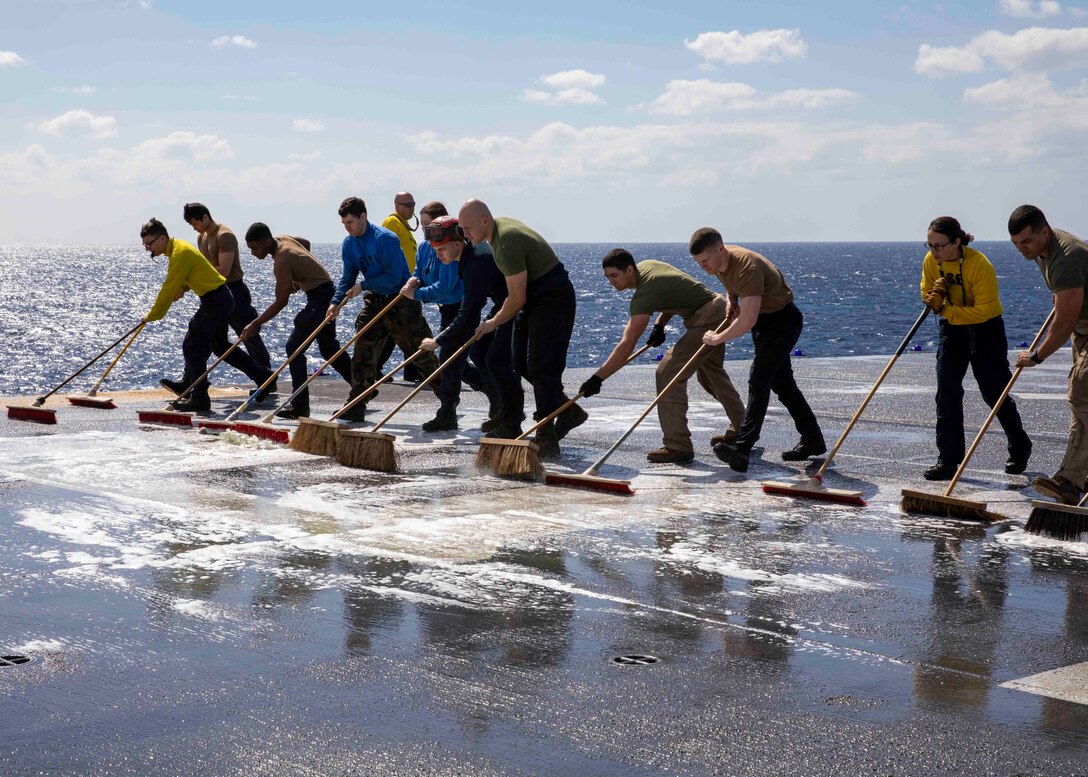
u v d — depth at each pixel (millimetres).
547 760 2812
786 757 2844
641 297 7324
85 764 2773
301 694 3254
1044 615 4152
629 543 5188
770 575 4664
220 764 2777
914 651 3717
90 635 3785
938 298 6746
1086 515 5332
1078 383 5871
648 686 3346
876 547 5176
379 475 6898
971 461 7777
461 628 3898
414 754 2840
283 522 5539
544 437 7738
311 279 9789
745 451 7207
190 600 4211
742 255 6945
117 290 101812
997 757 2859
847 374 13586
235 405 10797
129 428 8805
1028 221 5805
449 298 9148
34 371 35219
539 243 7672
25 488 6301
